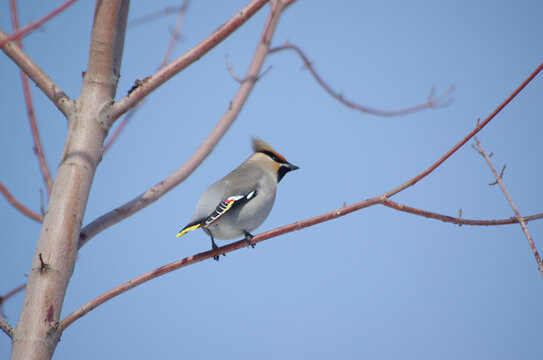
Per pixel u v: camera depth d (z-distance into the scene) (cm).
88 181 652
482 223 714
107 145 795
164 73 680
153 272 726
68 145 659
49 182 727
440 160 703
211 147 821
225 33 684
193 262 777
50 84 683
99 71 681
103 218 712
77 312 625
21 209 720
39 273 609
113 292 668
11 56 678
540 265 652
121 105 680
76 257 634
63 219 630
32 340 585
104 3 684
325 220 743
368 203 728
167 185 773
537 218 711
